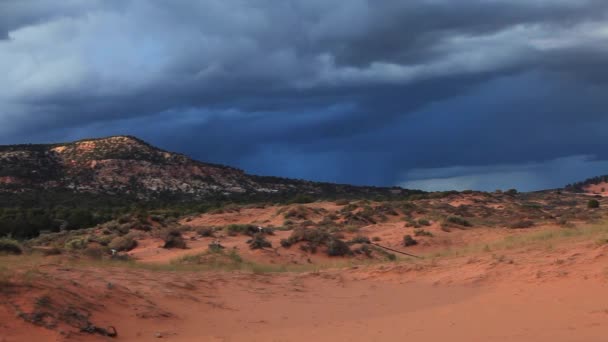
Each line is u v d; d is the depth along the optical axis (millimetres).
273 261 27141
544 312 11555
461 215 56844
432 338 10047
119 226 45781
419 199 75688
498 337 9750
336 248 30328
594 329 9688
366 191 143875
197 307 13344
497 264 17484
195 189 129125
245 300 14930
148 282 15141
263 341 10266
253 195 129000
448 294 15055
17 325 9203
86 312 10570
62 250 23094
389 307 13938
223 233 40250
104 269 17078
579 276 14023
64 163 132875
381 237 40250
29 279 10977
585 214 54469
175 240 33062
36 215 68062
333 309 13883
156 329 10875
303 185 147875
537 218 50531
